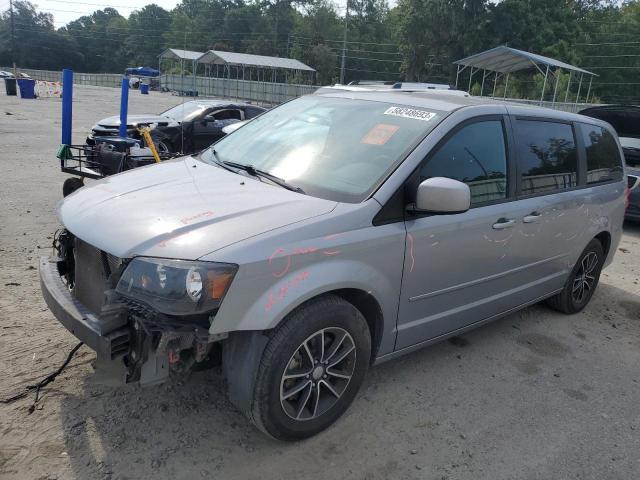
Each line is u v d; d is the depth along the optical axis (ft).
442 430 10.45
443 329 11.92
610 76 201.87
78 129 56.29
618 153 17.47
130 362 8.56
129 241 8.57
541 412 11.39
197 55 194.90
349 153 11.00
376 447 9.79
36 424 9.43
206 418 10.05
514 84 149.28
